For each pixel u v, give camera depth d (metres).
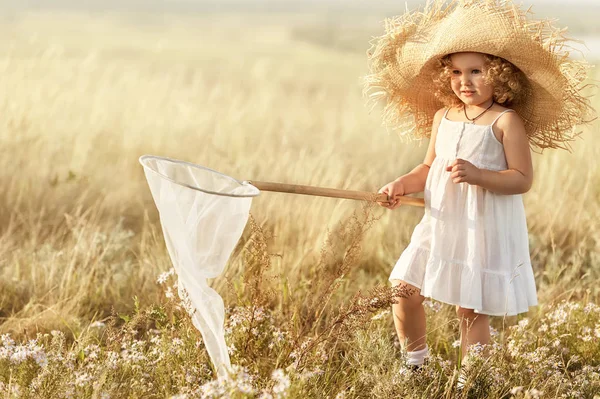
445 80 3.57
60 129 8.09
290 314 3.88
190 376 3.09
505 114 3.42
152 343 3.71
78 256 4.83
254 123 10.21
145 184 7.17
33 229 5.36
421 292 3.50
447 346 3.92
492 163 3.42
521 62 3.33
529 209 6.32
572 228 5.93
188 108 9.93
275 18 84.06
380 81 3.88
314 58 28.27
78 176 6.77
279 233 5.33
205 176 3.25
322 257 4.05
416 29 3.67
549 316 4.02
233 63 23.14
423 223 3.59
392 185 3.64
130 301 4.49
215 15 86.88
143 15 68.31
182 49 26.84
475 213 3.38
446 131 3.54
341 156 8.00
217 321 3.00
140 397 3.02
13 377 3.06
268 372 3.30
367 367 3.37
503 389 3.24
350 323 3.35
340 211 5.55
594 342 3.82
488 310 3.39
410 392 3.16
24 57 11.52
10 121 7.33
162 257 4.84
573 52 3.84
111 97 10.16
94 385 2.87
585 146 7.37
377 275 4.98
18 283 4.53
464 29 3.35
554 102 3.50
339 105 14.07
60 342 3.21
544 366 3.40
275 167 6.93
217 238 2.96
